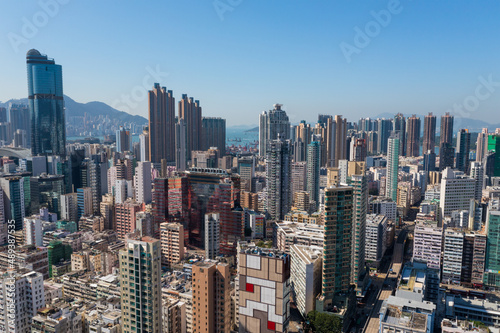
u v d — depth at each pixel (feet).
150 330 595.88
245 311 529.04
